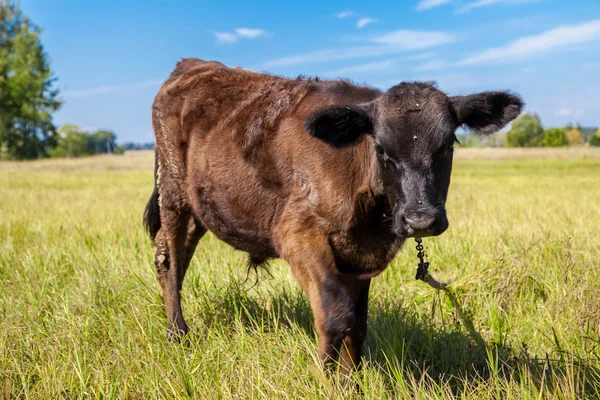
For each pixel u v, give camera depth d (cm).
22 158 6341
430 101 347
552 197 1222
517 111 359
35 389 359
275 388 346
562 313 450
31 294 513
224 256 655
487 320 477
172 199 505
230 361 391
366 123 359
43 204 1180
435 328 453
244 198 424
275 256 436
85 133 11306
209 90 474
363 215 367
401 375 346
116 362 376
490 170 3075
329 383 337
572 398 312
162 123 505
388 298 518
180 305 493
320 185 374
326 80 435
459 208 1022
